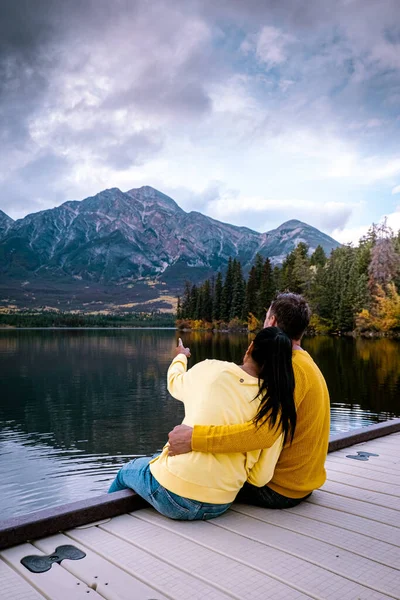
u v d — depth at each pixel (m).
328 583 1.83
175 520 2.38
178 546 2.11
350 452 3.73
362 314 67.56
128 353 50.25
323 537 2.21
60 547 2.11
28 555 2.04
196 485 2.25
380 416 14.51
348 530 2.29
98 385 25.58
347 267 76.88
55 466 10.71
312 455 2.49
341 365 29.78
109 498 2.46
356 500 2.69
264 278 86.44
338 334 71.94
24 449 12.38
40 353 50.81
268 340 2.26
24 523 2.15
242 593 1.75
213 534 2.23
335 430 12.51
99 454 11.80
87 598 1.71
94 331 140.88
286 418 2.25
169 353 49.78
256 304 92.06
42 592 1.75
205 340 70.12
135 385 25.44
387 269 67.94
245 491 2.56
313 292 76.75
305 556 2.03
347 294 70.88
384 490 2.86
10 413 17.75
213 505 2.31
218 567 1.93
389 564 1.97
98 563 1.96
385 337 65.31
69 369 34.28
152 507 2.56
